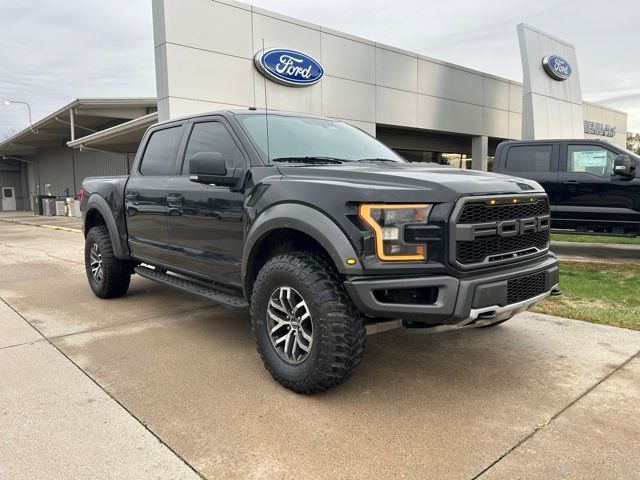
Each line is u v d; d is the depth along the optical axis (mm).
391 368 3684
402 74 18109
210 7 12609
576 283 6449
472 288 2832
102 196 5637
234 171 3781
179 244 4480
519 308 3139
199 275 4301
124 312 5395
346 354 2975
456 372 3602
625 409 3014
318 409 3045
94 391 3334
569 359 3832
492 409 3033
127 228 5371
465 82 21062
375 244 2836
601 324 4707
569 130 20016
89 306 5676
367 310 2859
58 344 4312
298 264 3113
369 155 4285
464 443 2654
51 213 29797
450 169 3605
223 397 3223
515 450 2582
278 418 2938
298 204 3146
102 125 26703
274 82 14109
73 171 33281
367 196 2850
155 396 3248
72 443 2684
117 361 3885
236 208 3736
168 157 4805
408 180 2971
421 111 19078
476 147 22641
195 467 2457
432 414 2977
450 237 2818
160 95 12375
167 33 11906
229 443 2672
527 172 8906
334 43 15641
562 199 8625
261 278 3344
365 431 2785
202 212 4094
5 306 5742
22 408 3094
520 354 3949
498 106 23094
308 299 3039
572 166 8555
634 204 8008
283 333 3371
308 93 15008
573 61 20141
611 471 2396
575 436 2711
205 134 4348
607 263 8055
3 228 20062
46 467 2465
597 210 8328
